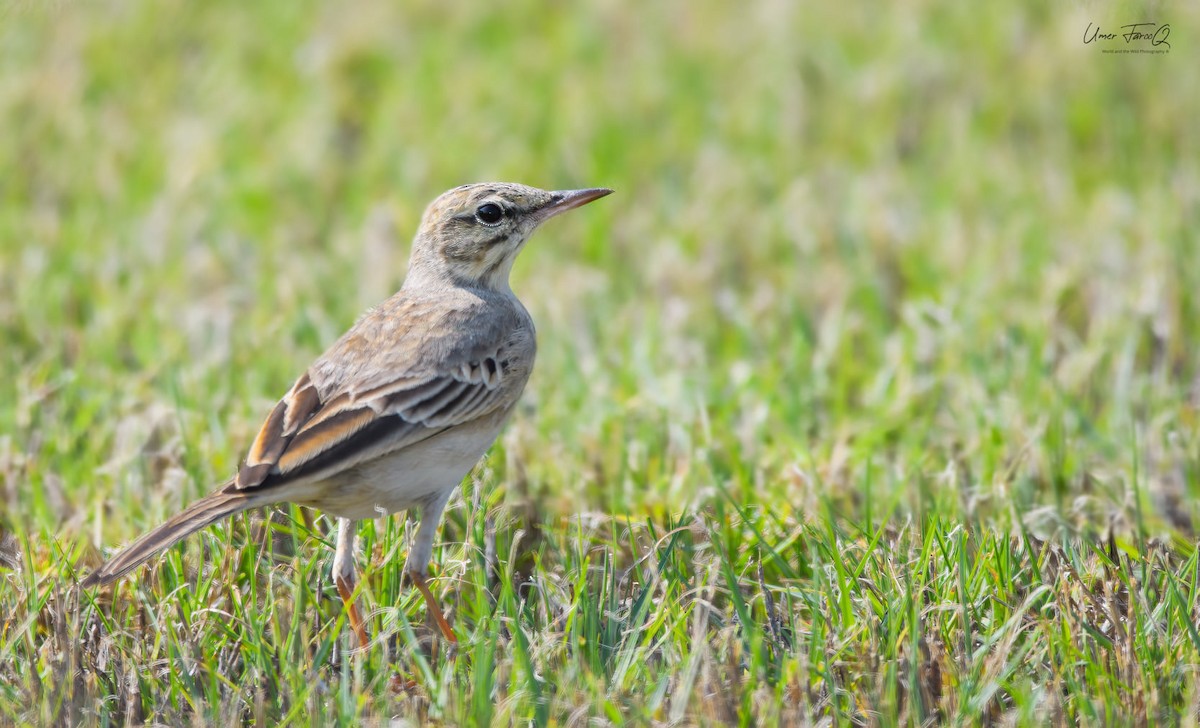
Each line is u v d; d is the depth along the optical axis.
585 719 7.91
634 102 20.50
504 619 8.78
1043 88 20.34
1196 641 8.45
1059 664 8.52
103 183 18.08
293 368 13.27
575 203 10.56
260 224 17.47
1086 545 9.71
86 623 8.91
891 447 12.51
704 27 23.14
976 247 16.23
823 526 10.05
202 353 14.00
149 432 11.84
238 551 9.55
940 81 20.77
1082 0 21.20
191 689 8.43
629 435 12.38
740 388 12.98
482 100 20.72
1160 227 16.30
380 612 8.98
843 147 19.27
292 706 8.16
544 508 10.84
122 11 23.61
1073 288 15.02
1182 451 11.63
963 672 8.34
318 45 22.28
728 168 18.44
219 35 22.98
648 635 8.73
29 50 22.03
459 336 9.48
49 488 11.16
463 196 10.25
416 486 9.18
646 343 13.79
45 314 14.77
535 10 24.20
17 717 8.12
